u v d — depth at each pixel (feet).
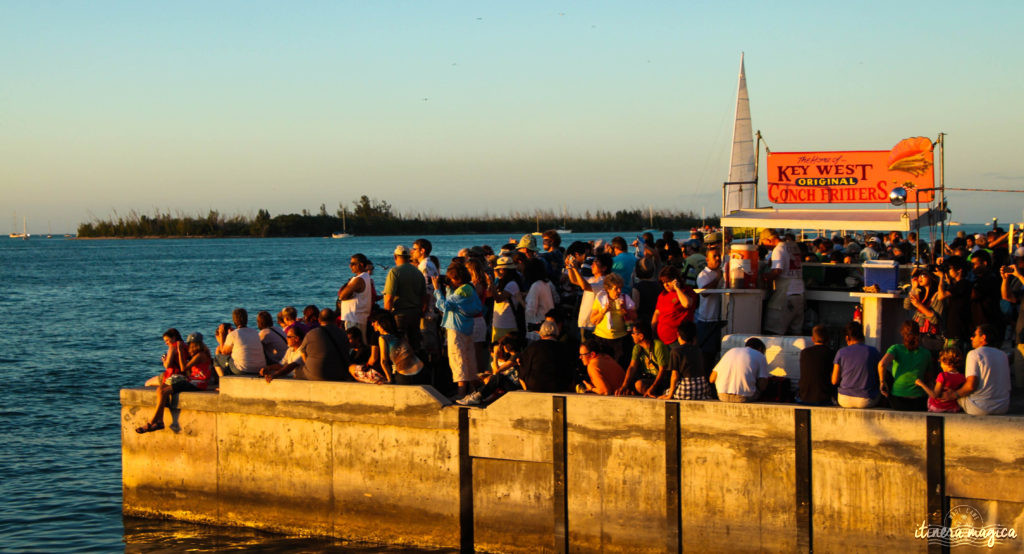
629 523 32.37
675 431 31.48
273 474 37.76
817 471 29.89
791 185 50.80
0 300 177.37
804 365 32.07
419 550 35.50
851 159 49.37
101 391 74.79
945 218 44.01
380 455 35.96
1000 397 28.91
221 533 38.52
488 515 34.58
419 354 41.11
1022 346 36.50
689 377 31.94
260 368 40.98
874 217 45.42
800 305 42.65
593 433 32.73
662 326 37.76
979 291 36.78
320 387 36.73
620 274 43.88
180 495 39.58
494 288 40.70
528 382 34.78
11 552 37.78
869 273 39.58
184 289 202.80
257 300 171.53
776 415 30.22
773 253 42.27
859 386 30.22
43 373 84.28
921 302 37.93
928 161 46.50
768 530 30.53
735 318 42.24
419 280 40.50
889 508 29.04
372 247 586.04
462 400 35.37
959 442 28.19
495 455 34.17
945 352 29.48
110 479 48.39
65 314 145.69
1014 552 27.71
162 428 39.58
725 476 31.01
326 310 38.73
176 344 42.04
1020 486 27.50
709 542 31.35
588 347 35.63
